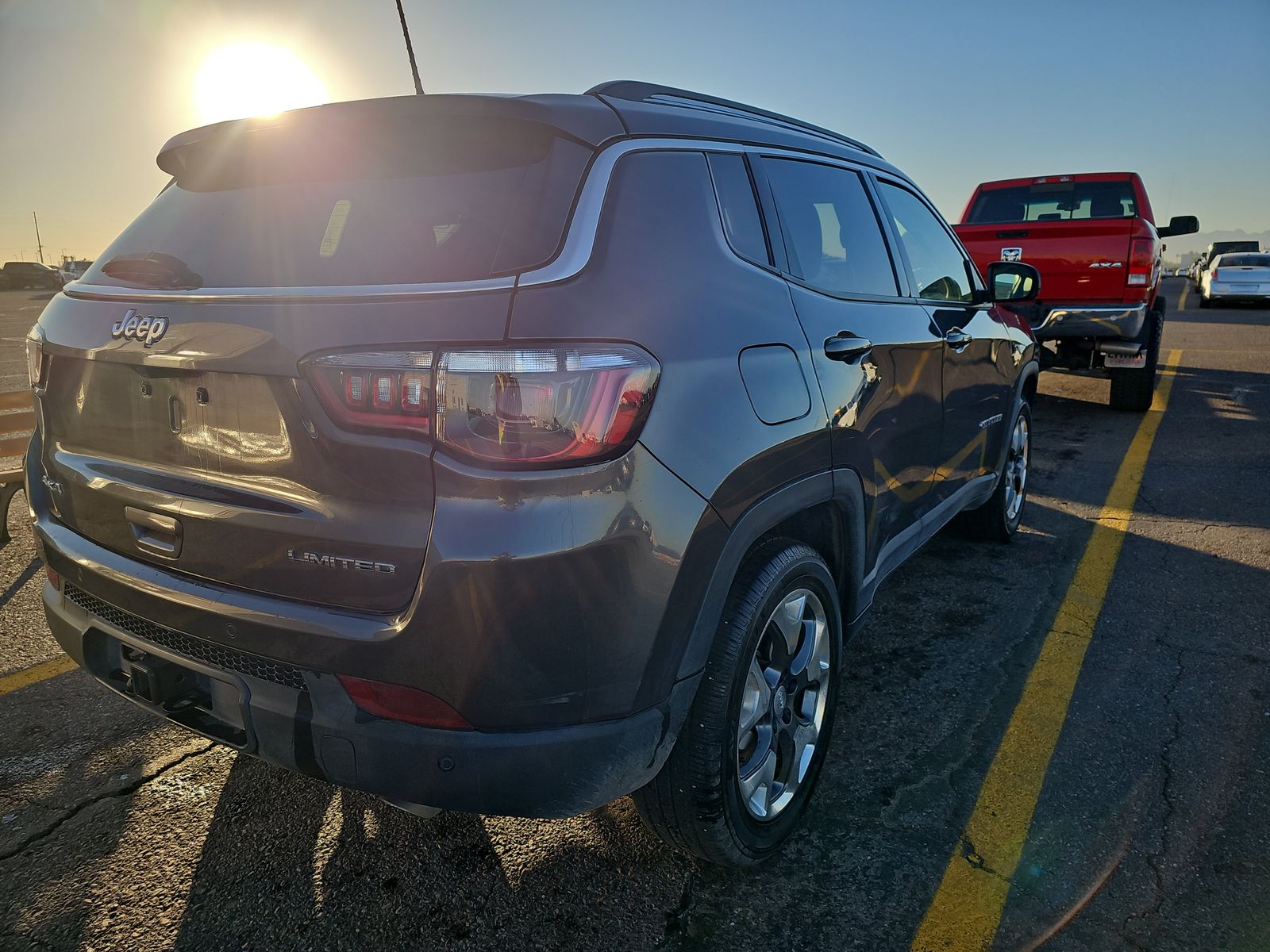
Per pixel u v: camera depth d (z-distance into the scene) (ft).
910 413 9.11
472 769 5.16
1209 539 14.62
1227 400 27.09
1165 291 95.20
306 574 5.38
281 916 6.59
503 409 4.82
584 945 6.33
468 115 5.84
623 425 5.09
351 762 5.36
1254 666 10.29
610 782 5.43
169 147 7.01
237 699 5.77
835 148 9.40
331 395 5.08
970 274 12.50
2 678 10.02
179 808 7.77
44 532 7.08
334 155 6.27
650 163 6.21
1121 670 10.23
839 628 7.73
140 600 6.12
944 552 14.23
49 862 7.09
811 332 7.18
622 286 5.40
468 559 4.82
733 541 5.90
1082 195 27.14
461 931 6.46
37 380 7.09
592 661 5.16
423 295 5.08
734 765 6.34
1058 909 6.61
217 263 6.08
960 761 8.51
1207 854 7.15
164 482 6.04
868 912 6.63
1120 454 20.70
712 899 6.78
